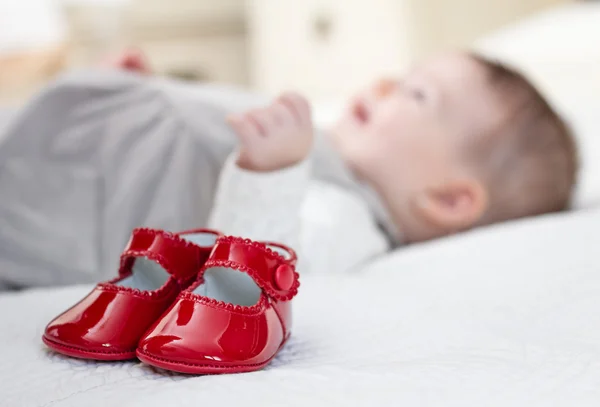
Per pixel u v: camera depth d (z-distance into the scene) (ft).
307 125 2.44
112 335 1.66
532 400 1.41
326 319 2.10
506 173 3.78
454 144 3.71
